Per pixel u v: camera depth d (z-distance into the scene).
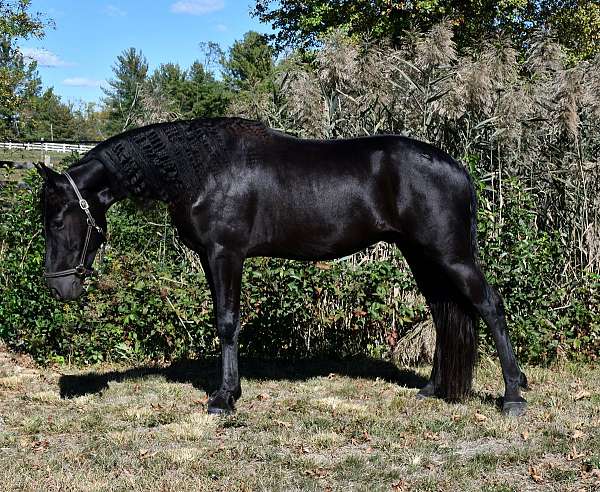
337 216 4.13
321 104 6.74
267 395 4.66
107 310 5.74
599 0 17.19
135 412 4.27
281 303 5.67
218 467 3.33
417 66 7.12
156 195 4.21
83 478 3.18
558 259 5.95
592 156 6.48
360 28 17.31
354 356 5.89
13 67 18.70
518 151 6.25
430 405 4.39
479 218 5.57
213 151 4.11
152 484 3.10
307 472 3.26
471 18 17.02
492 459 3.40
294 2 19.11
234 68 26.02
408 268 5.86
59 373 5.48
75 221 4.04
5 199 6.39
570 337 5.79
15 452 3.61
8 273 5.96
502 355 4.19
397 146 4.13
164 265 5.95
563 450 3.51
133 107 8.14
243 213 4.11
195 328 5.74
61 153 19.34
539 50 7.39
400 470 3.29
